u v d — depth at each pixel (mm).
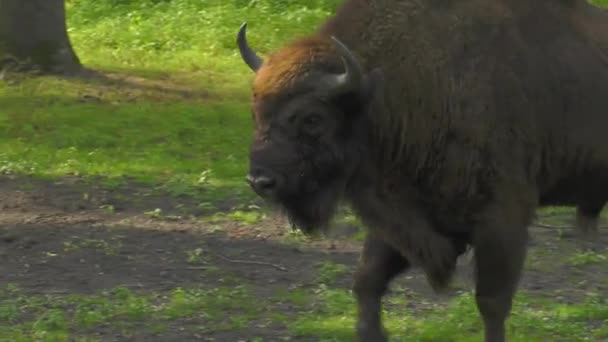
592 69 25578
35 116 48031
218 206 37844
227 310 28391
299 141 23109
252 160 23062
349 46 24156
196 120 48344
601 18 26641
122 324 27219
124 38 62719
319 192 23641
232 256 32812
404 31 24172
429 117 23984
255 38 62750
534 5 25453
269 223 36062
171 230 35125
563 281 31047
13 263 31906
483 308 24500
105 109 49281
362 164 24078
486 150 24047
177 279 30797
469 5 24766
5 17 53500
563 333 26906
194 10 67625
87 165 42281
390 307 28750
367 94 23281
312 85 23078
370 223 24703
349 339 26406
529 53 24891
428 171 24156
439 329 26844
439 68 24078
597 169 25922
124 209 37406
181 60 59219
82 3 69312
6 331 26625
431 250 24531
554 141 25203
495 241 24203
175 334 26719
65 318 27625
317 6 68750
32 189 39344
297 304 28891
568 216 37188
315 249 33656
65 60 54438
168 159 43188
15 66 53562
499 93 24250
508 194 24281
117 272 31281
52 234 34469
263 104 23156
